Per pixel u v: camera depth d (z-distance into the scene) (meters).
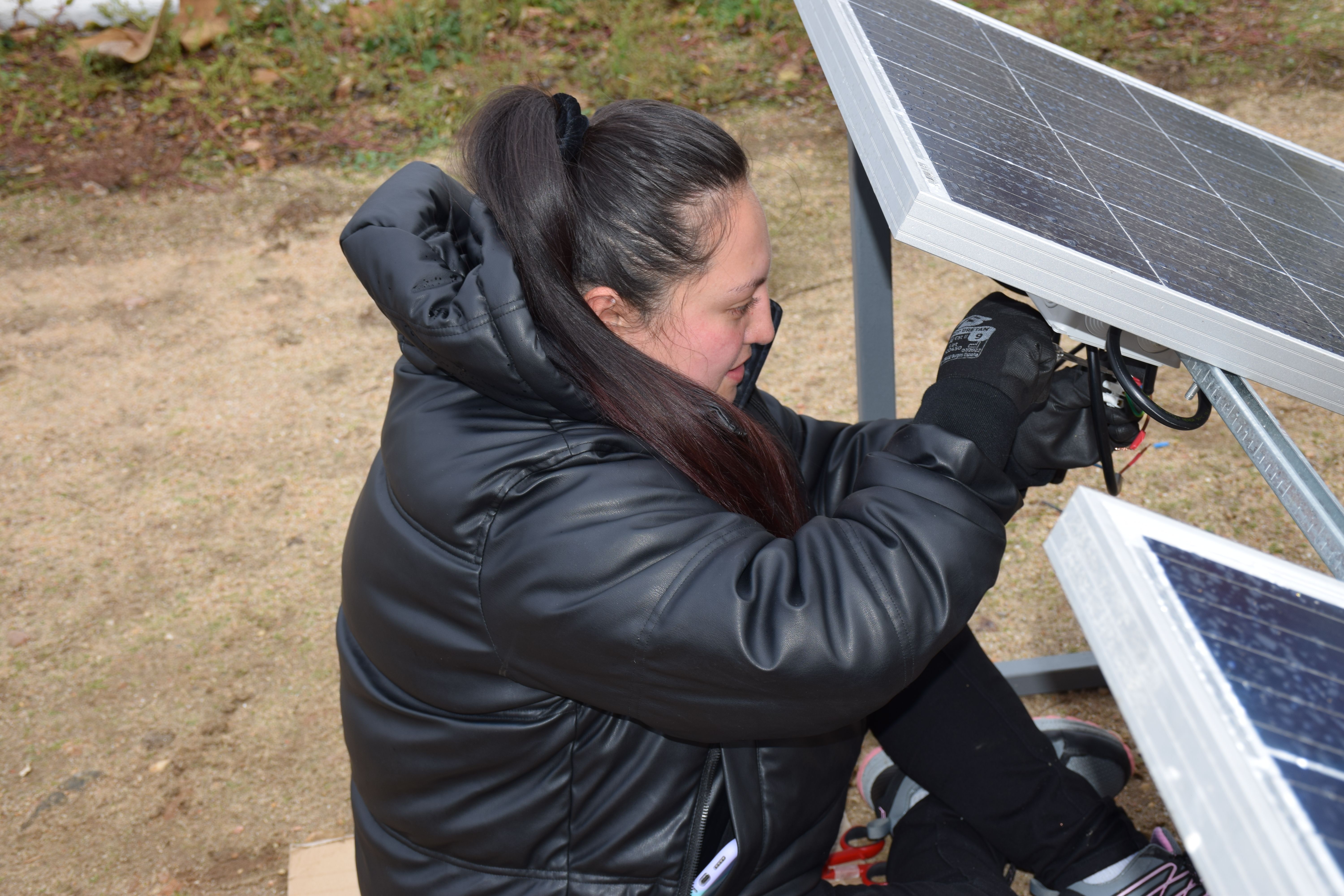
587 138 1.02
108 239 3.89
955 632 0.95
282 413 3.07
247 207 4.04
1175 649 0.50
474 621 0.97
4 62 4.89
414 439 1.00
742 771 1.08
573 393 0.93
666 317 1.03
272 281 3.65
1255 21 4.62
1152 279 0.81
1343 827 0.45
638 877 1.10
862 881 1.60
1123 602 0.54
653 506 0.93
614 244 0.99
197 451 2.94
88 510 2.76
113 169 4.25
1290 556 2.25
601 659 0.92
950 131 0.93
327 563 2.55
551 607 0.92
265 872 1.86
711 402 1.00
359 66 4.84
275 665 2.29
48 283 3.68
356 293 3.59
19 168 4.29
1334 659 0.55
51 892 1.85
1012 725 1.35
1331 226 1.11
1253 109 3.97
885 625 0.89
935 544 0.93
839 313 3.25
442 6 5.12
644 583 0.90
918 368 2.96
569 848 1.10
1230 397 0.83
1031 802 1.33
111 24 5.10
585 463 0.94
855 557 0.92
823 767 1.17
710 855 1.13
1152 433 2.68
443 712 1.07
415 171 1.23
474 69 4.73
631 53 4.63
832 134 4.18
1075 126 1.10
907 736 1.38
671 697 0.93
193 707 2.19
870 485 1.00
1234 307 0.84
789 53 4.73
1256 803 0.44
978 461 0.98
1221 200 1.06
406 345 1.05
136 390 3.19
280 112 4.59
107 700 2.22
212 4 5.05
